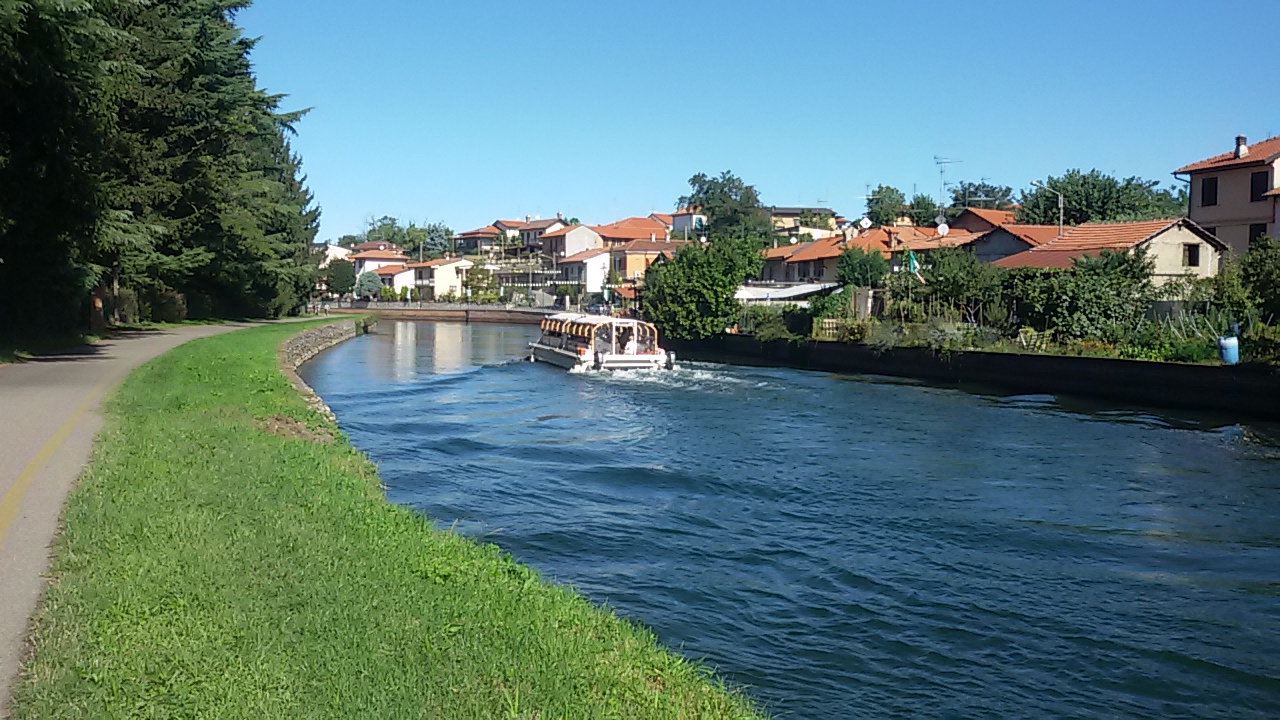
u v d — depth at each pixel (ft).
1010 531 49.93
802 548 46.19
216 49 134.92
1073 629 35.45
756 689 29.32
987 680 30.76
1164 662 32.50
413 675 19.86
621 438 81.87
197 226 134.51
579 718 18.86
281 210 187.01
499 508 53.67
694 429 87.40
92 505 30.30
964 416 95.09
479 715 18.40
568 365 152.66
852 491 59.88
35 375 67.82
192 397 59.26
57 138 72.69
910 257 165.68
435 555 29.84
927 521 52.06
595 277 378.12
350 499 36.78
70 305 104.01
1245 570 43.19
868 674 30.94
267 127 158.30
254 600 23.11
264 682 18.86
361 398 110.63
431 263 466.29
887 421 91.91
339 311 362.53
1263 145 164.76
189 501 32.09
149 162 118.73
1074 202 236.22
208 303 190.29
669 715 20.24
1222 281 111.45
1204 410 94.48
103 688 18.07
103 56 79.66
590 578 40.47
